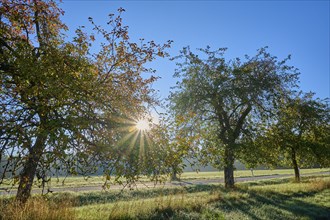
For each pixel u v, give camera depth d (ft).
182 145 20.11
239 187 68.49
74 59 20.51
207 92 69.46
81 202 48.39
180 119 21.36
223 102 68.39
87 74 19.72
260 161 68.80
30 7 26.13
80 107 17.97
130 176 18.44
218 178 132.05
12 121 16.21
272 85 68.33
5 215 24.48
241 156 66.95
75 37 22.09
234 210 39.86
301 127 83.56
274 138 71.77
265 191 60.70
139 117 22.26
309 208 43.93
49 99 17.85
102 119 19.33
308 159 93.20
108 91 21.06
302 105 82.79
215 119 70.64
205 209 38.22
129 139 18.98
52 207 28.27
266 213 38.91
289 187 67.51
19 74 19.88
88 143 17.78
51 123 15.48
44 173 16.89
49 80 17.87
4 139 15.80
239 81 68.33
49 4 29.37
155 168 19.60
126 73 25.17
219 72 69.92
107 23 24.59
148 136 19.99
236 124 71.15
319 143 86.07
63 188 70.69
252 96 67.05
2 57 20.39
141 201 40.55
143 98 25.77
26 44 20.81
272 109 69.92
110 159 18.30
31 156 16.06
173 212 35.73
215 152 23.90
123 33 24.73
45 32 26.84
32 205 26.55
